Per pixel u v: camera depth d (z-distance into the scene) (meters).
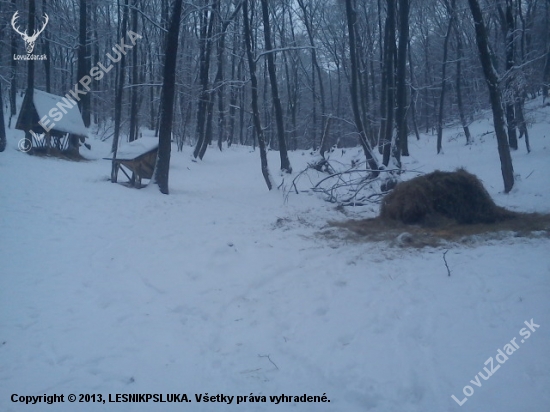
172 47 16.59
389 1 20.25
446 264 8.68
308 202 16.81
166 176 17.22
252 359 6.03
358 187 17.94
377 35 40.12
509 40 21.72
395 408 4.86
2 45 29.06
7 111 30.80
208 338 6.60
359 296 7.79
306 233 12.29
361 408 4.93
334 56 39.56
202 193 18.23
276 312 7.41
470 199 12.83
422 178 13.31
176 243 10.88
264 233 12.20
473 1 15.19
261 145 18.30
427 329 6.45
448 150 29.66
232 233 12.05
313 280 8.71
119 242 10.73
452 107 42.41
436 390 5.10
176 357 6.08
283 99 52.38
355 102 18.69
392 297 7.63
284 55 41.91
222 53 30.73
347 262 9.66
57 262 9.16
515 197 15.41
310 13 37.22
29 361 5.85
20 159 20.36
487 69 15.71
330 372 5.59
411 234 11.63
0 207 12.55
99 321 6.99
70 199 14.43
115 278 8.65
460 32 34.00
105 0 27.36
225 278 8.91
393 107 18.81
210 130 39.09
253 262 9.73
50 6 29.11
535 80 26.09
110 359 5.98
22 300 7.47
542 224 11.66
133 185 17.95
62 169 20.08
